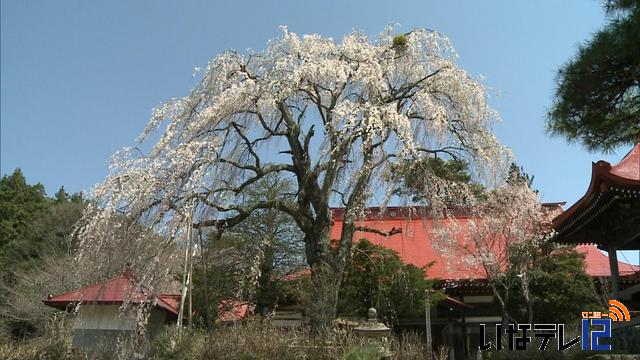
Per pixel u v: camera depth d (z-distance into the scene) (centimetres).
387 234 1465
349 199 1345
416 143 1338
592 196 1094
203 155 1175
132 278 1142
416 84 1425
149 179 1123
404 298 1603
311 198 1338
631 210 1095
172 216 1116
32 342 1453
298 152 1369
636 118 730
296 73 1263
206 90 1348
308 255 1340
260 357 910
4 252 3300
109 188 1161
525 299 1650
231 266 1762
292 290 1711
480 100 1430
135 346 1111
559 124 757
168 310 1573
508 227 1700
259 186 1827
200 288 1645
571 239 1302
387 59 1430
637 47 637
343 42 1399
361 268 1592
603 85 695
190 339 1033
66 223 3150
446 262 1933
